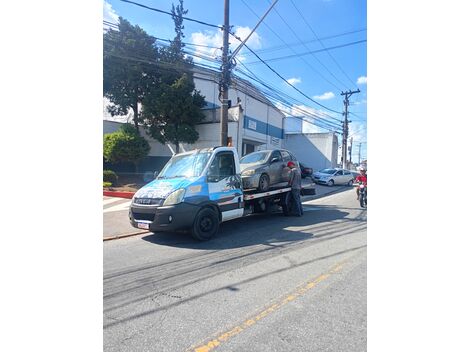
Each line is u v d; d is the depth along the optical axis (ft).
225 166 24.20
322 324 10.30
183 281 14.19
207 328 10.17
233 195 24.30
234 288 13.30
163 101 61.87
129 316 10.98
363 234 23.72
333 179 75.66
